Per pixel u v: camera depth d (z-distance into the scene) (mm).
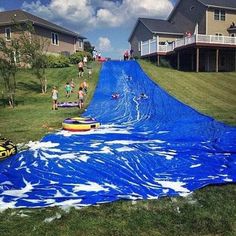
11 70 29562
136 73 38094
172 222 8234
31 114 25141
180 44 43656
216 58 42125
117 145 15703
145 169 12336
